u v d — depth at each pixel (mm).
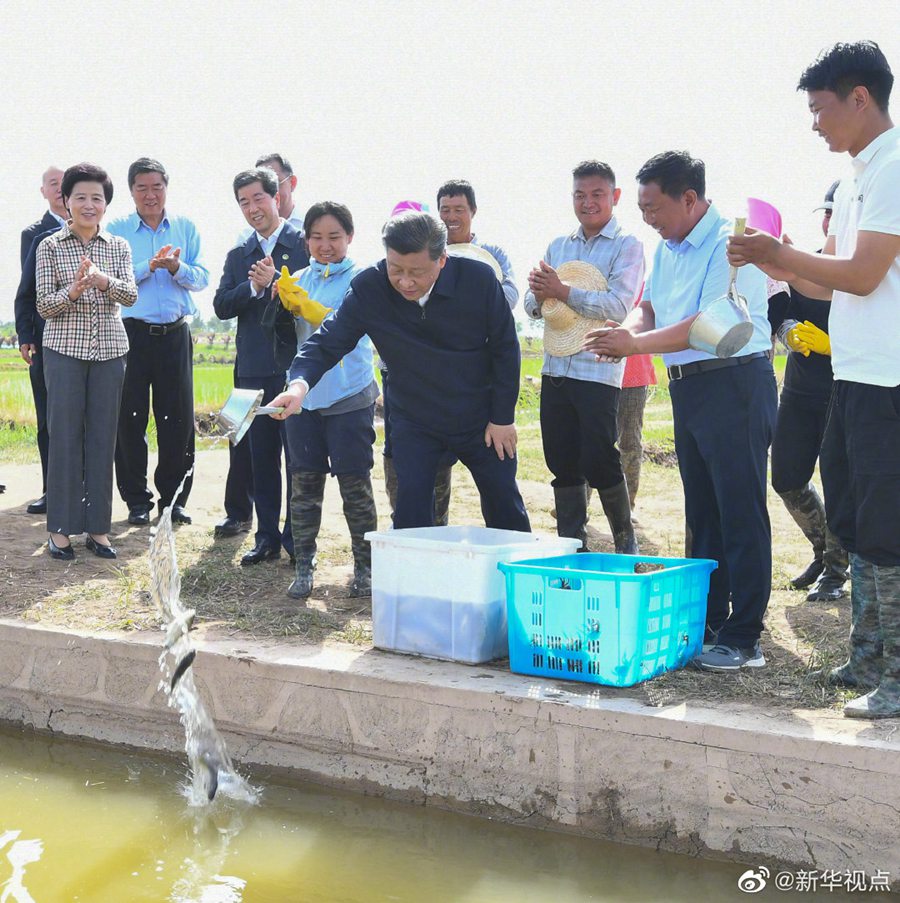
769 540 4203
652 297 4562
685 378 4266
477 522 6840
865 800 3354
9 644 4941
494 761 3912
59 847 3748
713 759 3553
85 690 4766
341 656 4391
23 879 3518
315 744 4262
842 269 3480
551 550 4441
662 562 4402
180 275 6660
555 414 5543
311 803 4117
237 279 6020
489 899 3400
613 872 3559
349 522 5387
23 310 6902
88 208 5934
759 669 4152
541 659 4086
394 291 4535
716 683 3977
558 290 5285
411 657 4379
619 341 4062
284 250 6020
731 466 4145
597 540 6656
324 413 5301
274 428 5922
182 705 4449
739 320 3916
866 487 3615
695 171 4238
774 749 3461
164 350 6699
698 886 3457
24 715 4926
